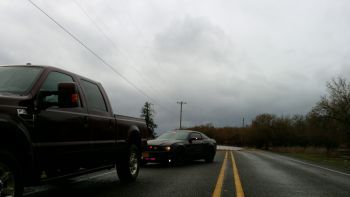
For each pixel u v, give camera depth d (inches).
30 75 240.4
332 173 581.0
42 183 230.4
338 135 2324.1
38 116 223.6
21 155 215.3
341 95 2191.2
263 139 3841.0
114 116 337.7
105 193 307.0
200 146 682.2
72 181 381.4
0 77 241.4
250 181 411.2
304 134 3346.5
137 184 364.5
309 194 332.5
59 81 263.7
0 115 196.9
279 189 355.6
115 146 333.4
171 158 591.2
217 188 344.5
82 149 271.0
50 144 233.1
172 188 340.8
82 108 279.6
